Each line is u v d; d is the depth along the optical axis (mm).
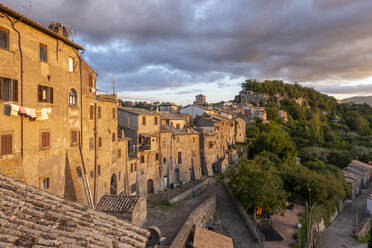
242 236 35812
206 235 28312
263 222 42281
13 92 19703
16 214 8977
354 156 92500
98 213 10875
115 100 38938
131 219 26625
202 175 65688
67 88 26438
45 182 23250
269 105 150875
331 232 50156
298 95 190750
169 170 55062
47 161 23344
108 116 36188
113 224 10312
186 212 38469
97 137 32312
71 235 8398
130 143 48844
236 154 81438
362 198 69375
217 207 45375
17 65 20031
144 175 48188
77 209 10688
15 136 19828
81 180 28203
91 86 31406
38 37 22297
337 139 112438
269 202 39906
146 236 10297
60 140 25250
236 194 43812
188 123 72750
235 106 123562
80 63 28656
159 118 53156
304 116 155000
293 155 75625
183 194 47562
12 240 7430
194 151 63312
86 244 8039
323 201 46719
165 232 29641
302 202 53062
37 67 22156
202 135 65938
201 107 82500
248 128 100500
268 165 52156
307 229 41875
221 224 39125
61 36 24609
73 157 27344
